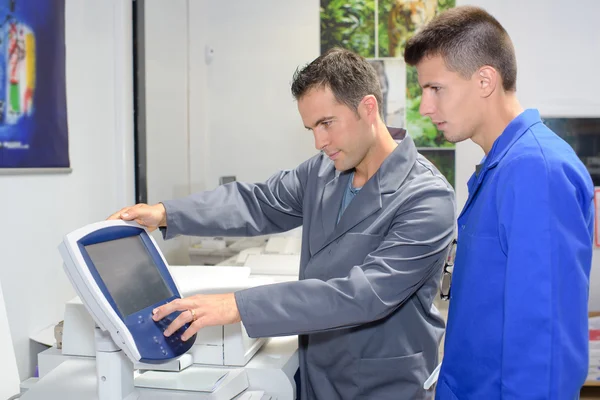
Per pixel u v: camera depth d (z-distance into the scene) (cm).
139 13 215
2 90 137
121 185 202
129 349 85
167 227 121
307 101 104
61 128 163
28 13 147
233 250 268
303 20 306
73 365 111
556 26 288
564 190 74
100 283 85
